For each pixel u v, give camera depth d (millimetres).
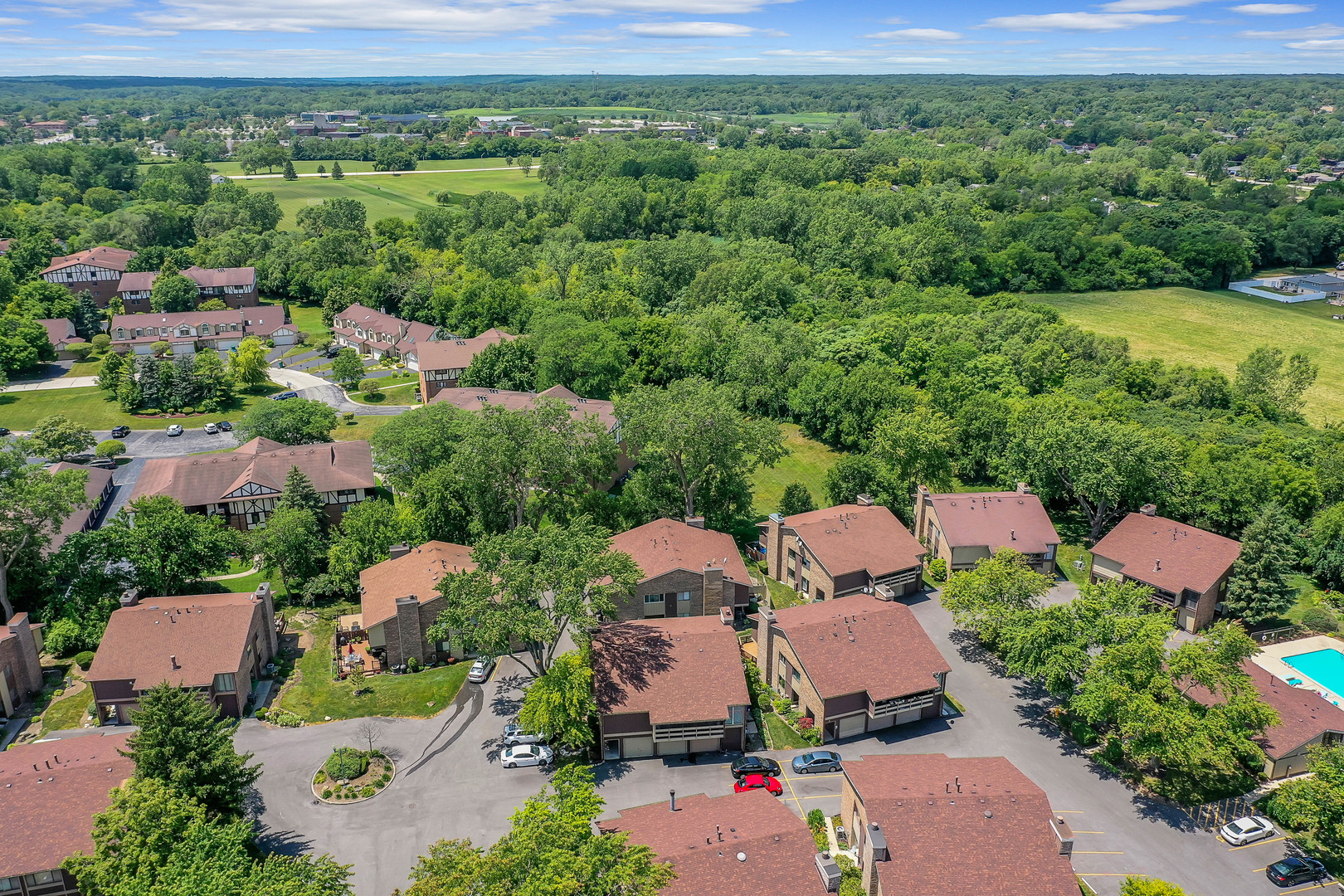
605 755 58875
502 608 58312
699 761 58375
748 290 155375
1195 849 50594
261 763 57406
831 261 183875
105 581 73500
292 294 197625
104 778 50000
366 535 79625
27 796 48406
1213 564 74312
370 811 53594
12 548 72750
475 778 56656
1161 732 52562
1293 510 88375
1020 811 46125
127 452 115125
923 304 153125
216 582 81688
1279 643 72438
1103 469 85062
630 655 60844
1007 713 63250
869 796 46938
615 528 86000
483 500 81625
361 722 62219
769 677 66062
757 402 129375
